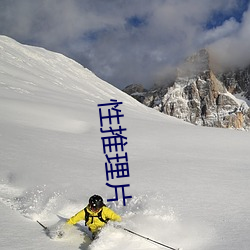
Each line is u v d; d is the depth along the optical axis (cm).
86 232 629
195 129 2980
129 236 579
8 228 602
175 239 586
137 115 5478
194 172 1246
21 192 888
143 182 1059
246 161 1652
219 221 686
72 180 1042
